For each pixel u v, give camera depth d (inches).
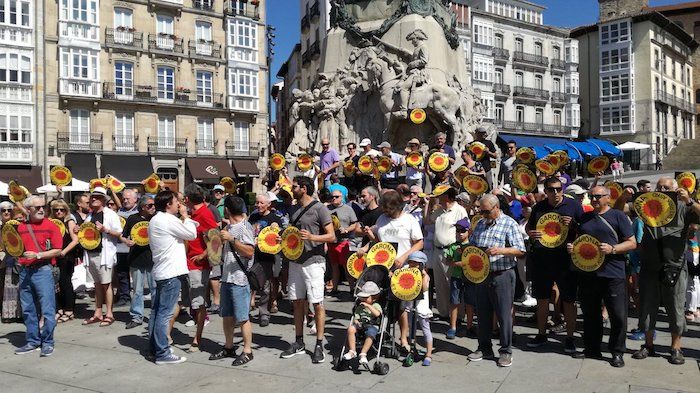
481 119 548.4
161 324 219.8
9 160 1247.5
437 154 342.0
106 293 294.7
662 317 301.9
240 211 221.0
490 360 220.8
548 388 189.0
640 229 267.6
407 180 375.9
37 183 1251.2
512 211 302.7
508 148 389.4
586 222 220.2
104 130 1362.0
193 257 239.5
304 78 1852.9
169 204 226.5
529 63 1957.4
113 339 261.0
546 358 223.6
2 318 307.7
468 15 1817.2
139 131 1402.6
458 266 250.5
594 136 2078.0
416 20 488.7
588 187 306.0
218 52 1530.5
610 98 2020.2
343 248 334.0
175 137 1455.5
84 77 1333.7
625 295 213.6
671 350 217.6
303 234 217.9
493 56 1870.1
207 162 1488.7
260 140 1592.0
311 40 1801.2
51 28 1304.1
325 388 190.9
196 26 1504.7
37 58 1286.9
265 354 230.8
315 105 506.9
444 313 278.8
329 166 427.8
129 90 1398.9
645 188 297.3
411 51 482.0
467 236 248.8
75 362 224.7
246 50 1567.4
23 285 239.3
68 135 1320.1
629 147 1624.0
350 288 354.6
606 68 2027.6
